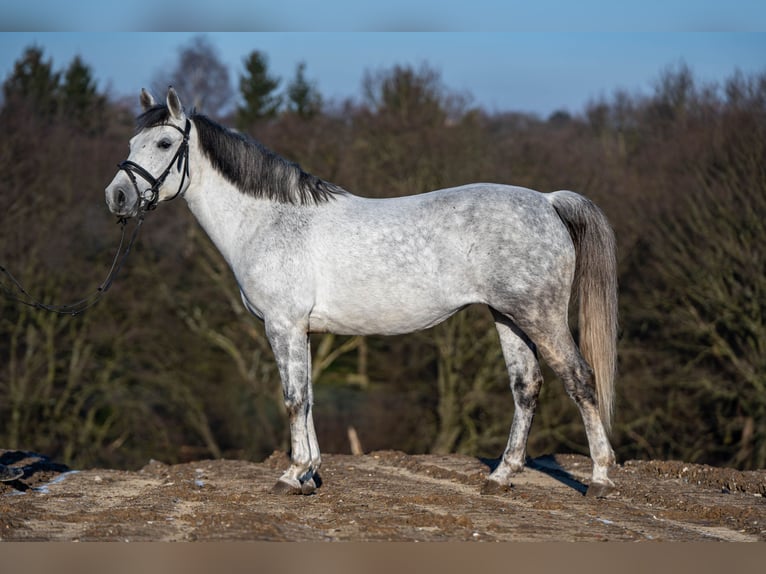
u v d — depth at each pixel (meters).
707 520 5.76
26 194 19.16
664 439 18.70
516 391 6.59
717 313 17.84
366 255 6.20
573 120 25.72
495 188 6.25
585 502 6.21
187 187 6.60
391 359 21.58
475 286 6.12
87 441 20.06
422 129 20.88
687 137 19.45
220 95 31.36
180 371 20.61
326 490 6.81
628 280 19.31
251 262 6.37
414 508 6.01
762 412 17.22
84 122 23.08
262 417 20.97
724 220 17.56
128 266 20.17
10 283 18.67
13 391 19.08
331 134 21.88
